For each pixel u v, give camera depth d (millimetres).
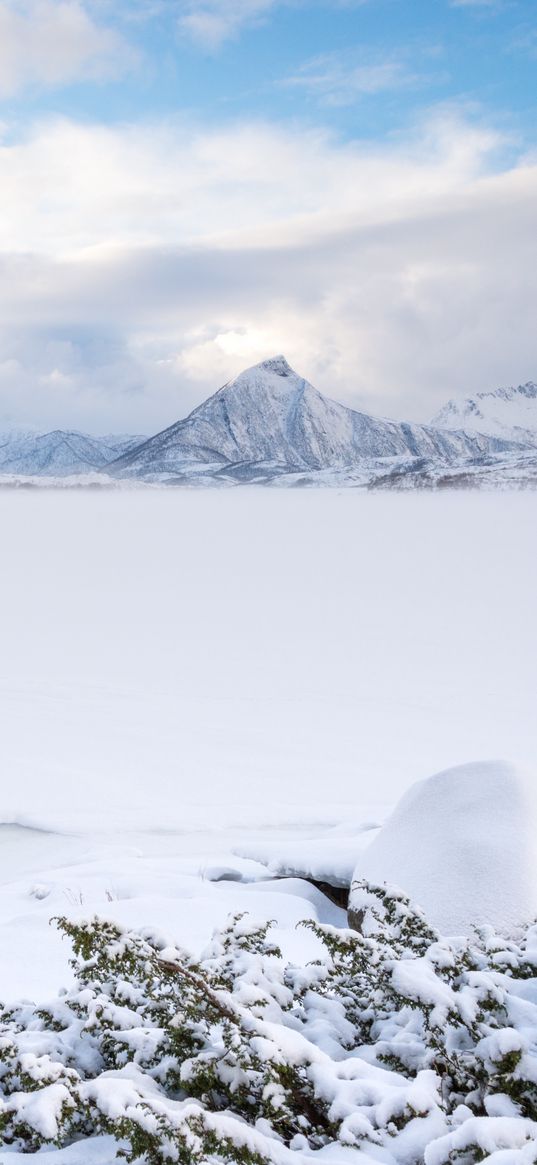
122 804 11195
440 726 16531
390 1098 1934
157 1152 1736
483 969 2361
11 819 10508
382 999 2279
